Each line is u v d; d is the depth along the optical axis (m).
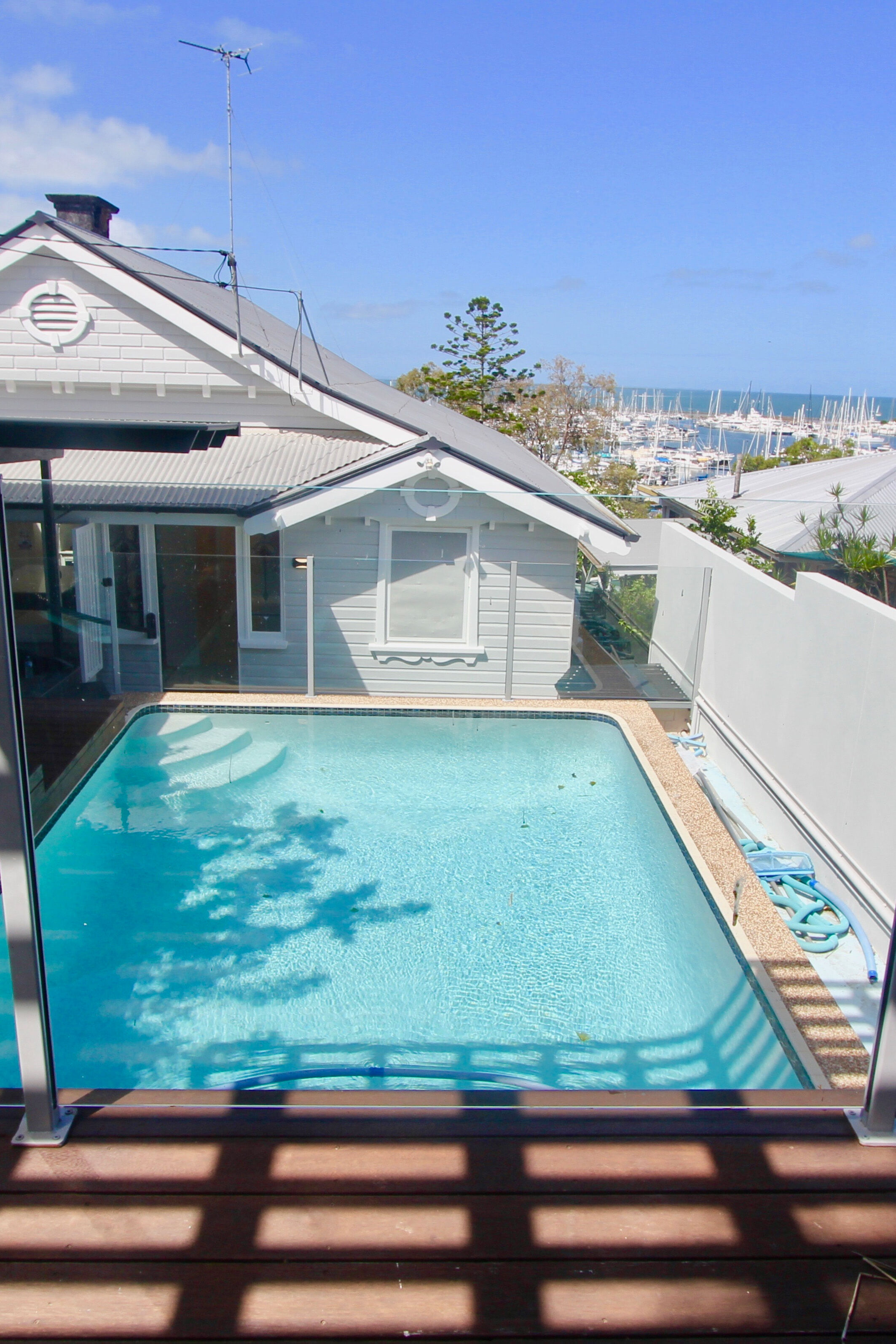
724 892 7.23
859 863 7.23
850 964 6.81
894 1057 3.30
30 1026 3.15
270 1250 2.91
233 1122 3.41
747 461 48.00
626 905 7.68
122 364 13.68
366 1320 2.71
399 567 11.09
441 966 6.78
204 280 18.03
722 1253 2.94
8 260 13.09
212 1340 2.65
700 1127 3.44
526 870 8.23
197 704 11.27
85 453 12.83
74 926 7.25
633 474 48.00
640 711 11.48
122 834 8.78
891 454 26.50
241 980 6.58
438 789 9.85
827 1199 3.14
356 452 13.02
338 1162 3.24
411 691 11.55
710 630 11.08
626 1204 3.10
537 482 12.39
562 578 11.27
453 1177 3.19
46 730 8.78
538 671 11.61
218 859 8.34
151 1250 2.90
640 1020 6.18
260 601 11.07
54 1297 2.76
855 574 13.05
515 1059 5.79
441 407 27.77
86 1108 3.48
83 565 10.52
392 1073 5.55
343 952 6.93
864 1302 2.79
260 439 13.77
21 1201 3.07
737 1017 6.20
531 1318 2.72
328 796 9.66
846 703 7.49
